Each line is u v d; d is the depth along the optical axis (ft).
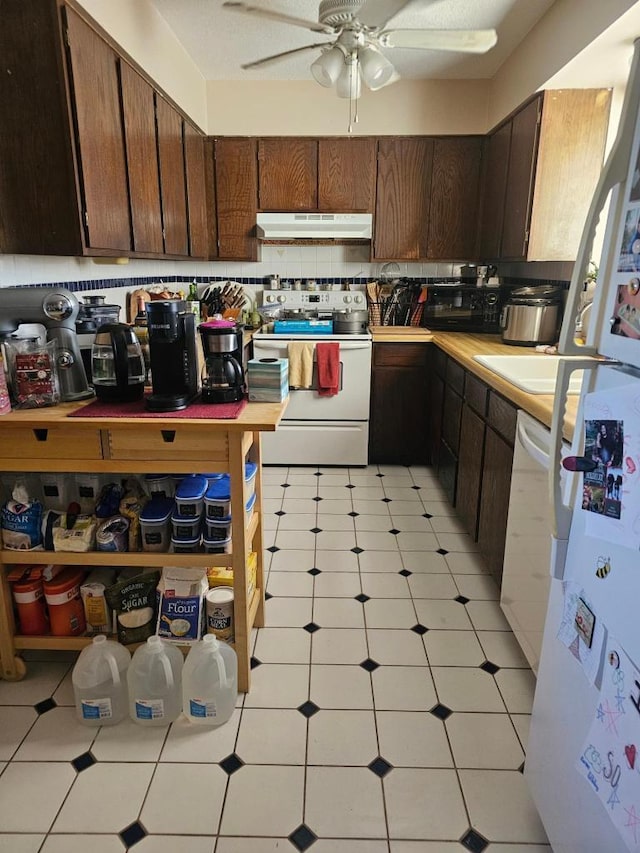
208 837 4.18
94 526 5.47
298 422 11.80
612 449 2.89
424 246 12.37
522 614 5.80
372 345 11.64
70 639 5.61
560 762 3.61
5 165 5.93
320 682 5.77
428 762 4.84
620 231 2.93
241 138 11.98
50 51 5.61
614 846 2.91
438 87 11.83
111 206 6.86
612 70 8.02
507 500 6.67
